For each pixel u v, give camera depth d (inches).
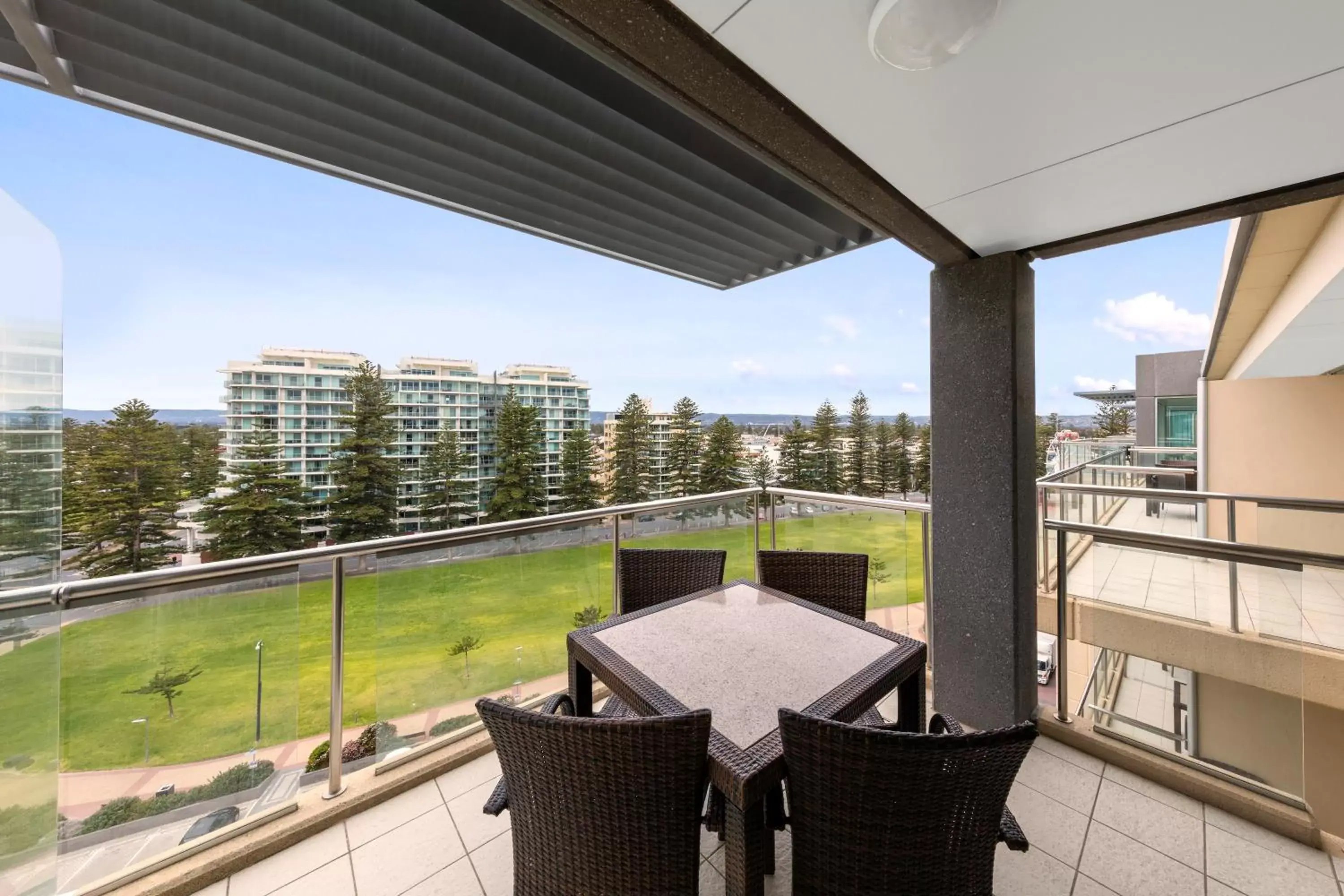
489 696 97.6
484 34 54.6
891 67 43.6
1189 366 441.7
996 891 63.4
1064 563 96.8
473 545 95.0
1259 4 35.9
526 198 93.2
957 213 71.9
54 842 59.7
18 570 58.2
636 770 41.3
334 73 59.4
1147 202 67.9
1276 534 149.0
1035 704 92.2
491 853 70.1
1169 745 87.7
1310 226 119.2
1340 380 263.1
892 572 116.6
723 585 88.3
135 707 64.9
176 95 61.5
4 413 56.1
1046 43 40.2
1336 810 164.6
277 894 63.8
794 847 44.8
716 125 51.4
